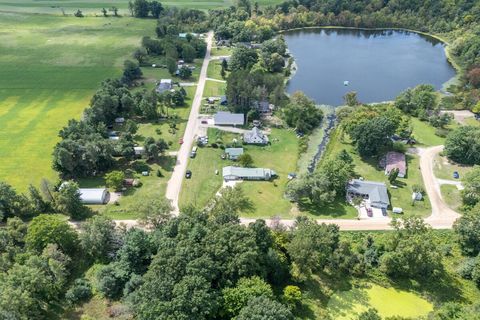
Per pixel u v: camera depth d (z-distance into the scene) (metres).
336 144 164.00
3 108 186.75
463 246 110.94
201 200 129.25
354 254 105.75
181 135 167.12
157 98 182.25
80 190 129.25
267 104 191.12
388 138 153.75
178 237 94.62
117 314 88.06
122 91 183.50
